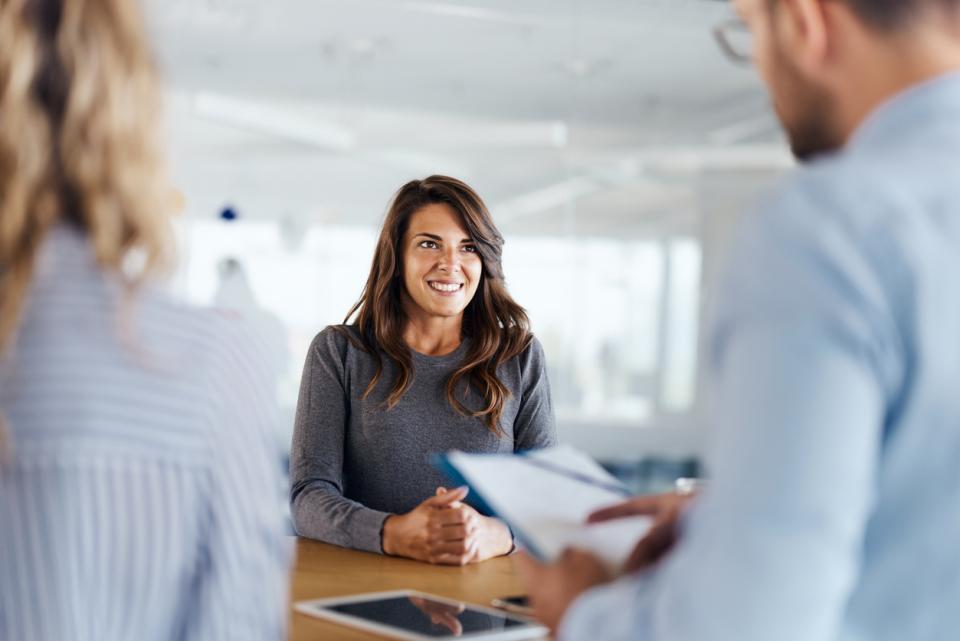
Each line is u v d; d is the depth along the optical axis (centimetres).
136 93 90
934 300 66
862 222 67
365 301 252
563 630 81
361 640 133
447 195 246
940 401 67
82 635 87
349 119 733
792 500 64
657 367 763
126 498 87
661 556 94
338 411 241
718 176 772
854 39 77
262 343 98
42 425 86
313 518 214
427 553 192
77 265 88
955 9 76
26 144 85
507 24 643
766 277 68
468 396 246
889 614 71
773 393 65
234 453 92
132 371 88
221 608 91
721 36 92
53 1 87
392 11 637
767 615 63
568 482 122
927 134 73
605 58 713
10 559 86
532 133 759
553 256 763
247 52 698
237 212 728
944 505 68
